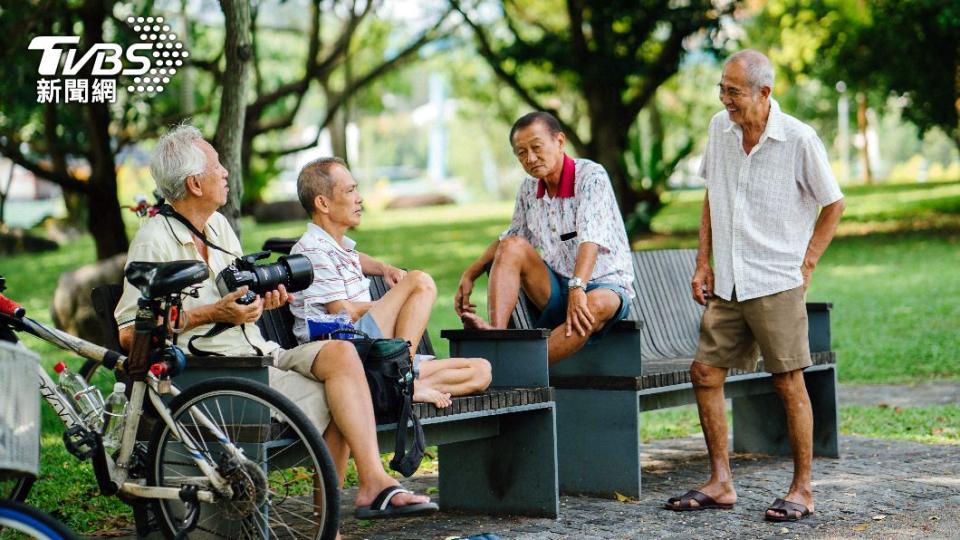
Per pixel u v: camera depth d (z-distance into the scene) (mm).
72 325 10562
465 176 56938
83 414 3775
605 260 5246
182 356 3771
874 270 15617
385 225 24969
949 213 21016
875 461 6109
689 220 22047
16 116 12523
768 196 4770
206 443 3797
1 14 10586
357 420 3850
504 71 17625
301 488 4969
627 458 5203
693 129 32312
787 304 4742
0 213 13180
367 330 4383
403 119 61469
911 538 4367
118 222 12195
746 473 5875
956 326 11609
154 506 3812
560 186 5285
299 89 13781
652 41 18547
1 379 2918
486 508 4965
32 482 3807
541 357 4754
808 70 22688
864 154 36062
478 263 5469
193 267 3633
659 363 5883
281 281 3920
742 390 6094
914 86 20234
